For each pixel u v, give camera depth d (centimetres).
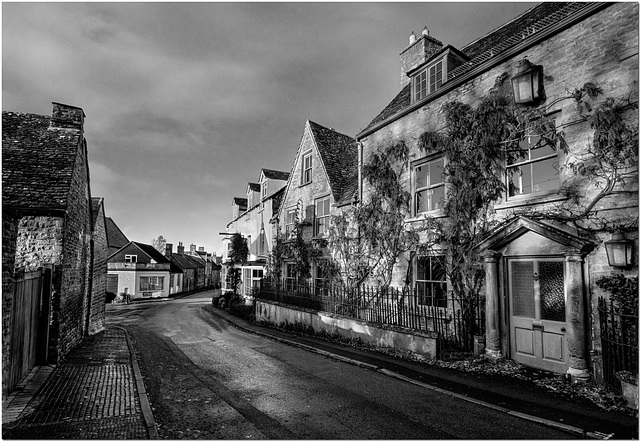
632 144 681
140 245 4178
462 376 784
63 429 521
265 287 1914
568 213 764
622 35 715
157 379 825
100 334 1491
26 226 902
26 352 758
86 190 1299
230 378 830
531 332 811
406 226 1222
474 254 954
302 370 898
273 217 2306
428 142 1135
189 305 3125
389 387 748
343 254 1492
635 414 557
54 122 1163
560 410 588
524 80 851
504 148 916
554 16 862
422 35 1561
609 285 677
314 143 1933
